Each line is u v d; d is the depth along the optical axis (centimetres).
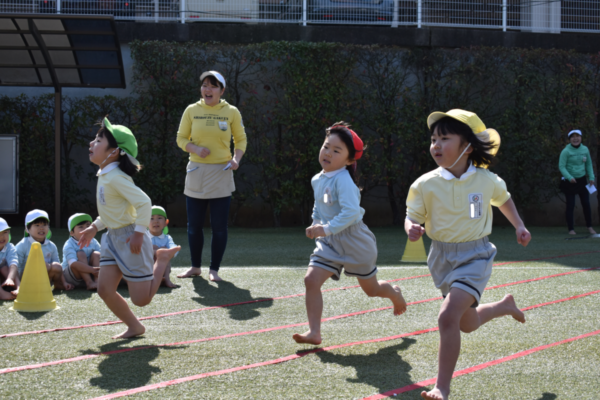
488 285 479
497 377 254
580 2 1173
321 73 1005
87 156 1009
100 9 1037
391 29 1063
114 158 329
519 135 1062
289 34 1046
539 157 1067
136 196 316
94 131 992
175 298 434
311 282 310
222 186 520
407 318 371
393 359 282
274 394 231
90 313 384
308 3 1080
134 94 1013
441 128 266
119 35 1011
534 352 293
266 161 1013
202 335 329
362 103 1022
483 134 266
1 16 774
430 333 334
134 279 320
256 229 984
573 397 231
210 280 510
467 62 1055
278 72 1009
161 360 277
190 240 531
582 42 1136
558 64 1080
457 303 240
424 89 1056
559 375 258
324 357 285
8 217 994
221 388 238
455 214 261
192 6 1061
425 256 637
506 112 1060
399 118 1045
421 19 1107
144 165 971
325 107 1014
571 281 496
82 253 477
